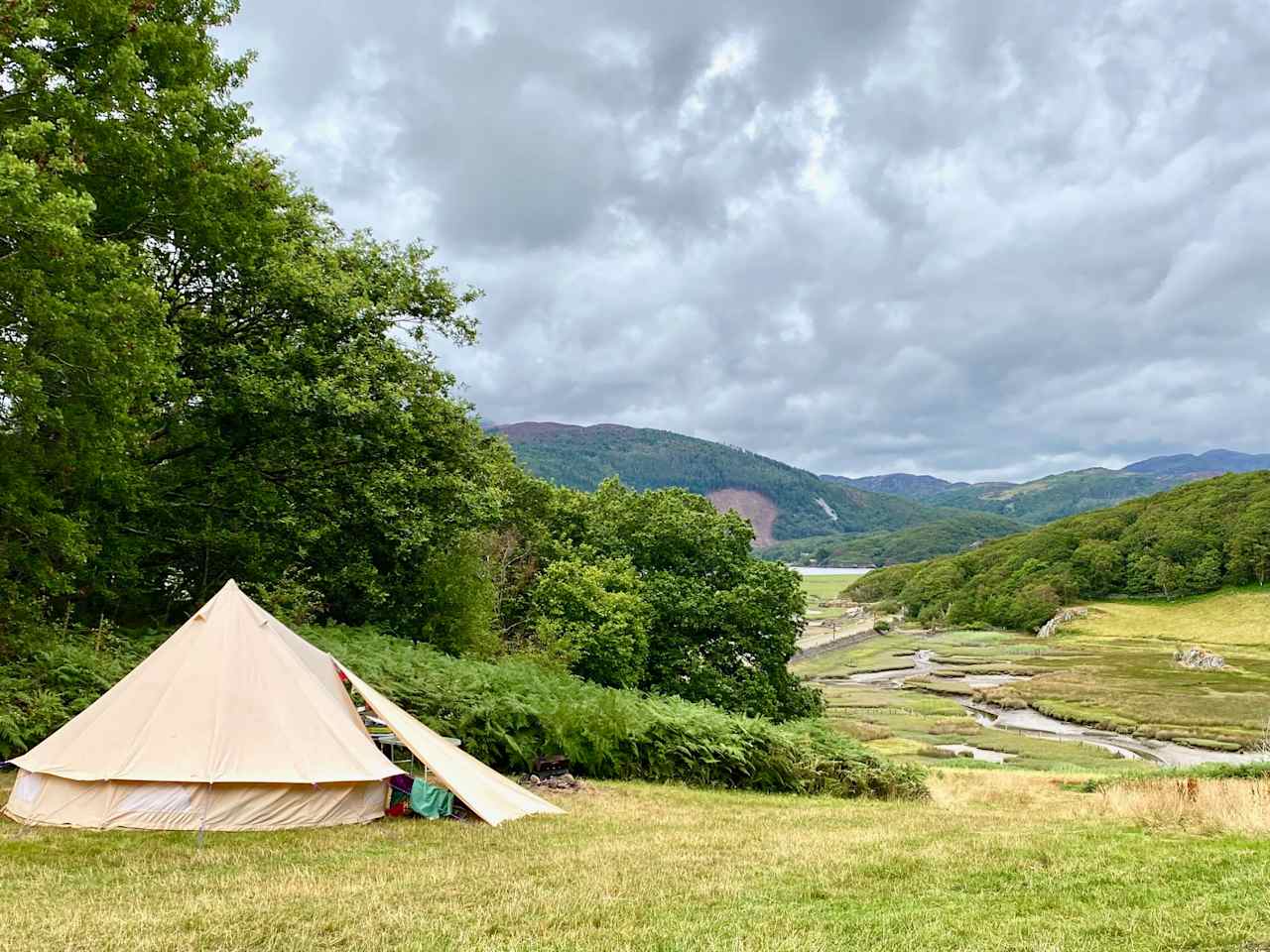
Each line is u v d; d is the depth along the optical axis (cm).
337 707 1127
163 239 1762
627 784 1628
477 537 3064
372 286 2303
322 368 2030
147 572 2156
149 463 1970
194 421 1966
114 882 751
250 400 1869
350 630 2094
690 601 3656
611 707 1745
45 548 1521
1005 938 595
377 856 887
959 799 1995
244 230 1775
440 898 703
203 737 1009
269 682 1075
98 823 956
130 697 1036
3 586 1478
